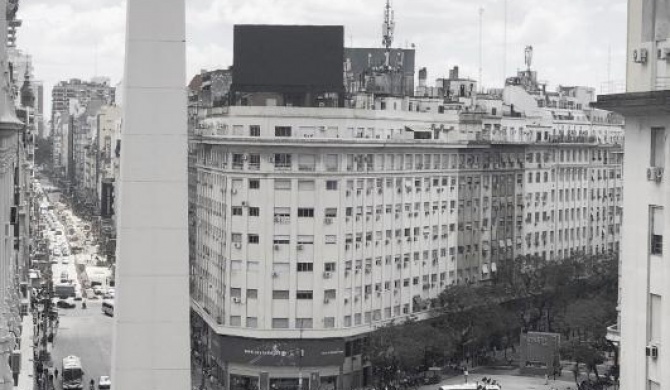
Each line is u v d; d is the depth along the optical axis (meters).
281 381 125.56
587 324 127.50
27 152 159.50
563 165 185.12
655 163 45.69
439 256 147.75
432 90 188.62
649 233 45.78
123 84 39.94
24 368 72.50
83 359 140.25
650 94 44.22
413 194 141.00
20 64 174.62
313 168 125.44
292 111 127.69
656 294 45.41
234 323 126.81
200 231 145.12
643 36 46.78
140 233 39.81
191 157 157.88
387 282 135.88
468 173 154.88
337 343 126.06
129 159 39.69
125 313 39.88
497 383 124.88
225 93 162.75
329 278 126.19
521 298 160.00
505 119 173.38
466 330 139.12
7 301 66.06
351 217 128.50
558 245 184.62
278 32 135.12
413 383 126.44
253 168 125.25
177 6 39.62
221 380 129.25
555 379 131.25
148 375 40.00
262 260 125.12
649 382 45.66
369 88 171.25
